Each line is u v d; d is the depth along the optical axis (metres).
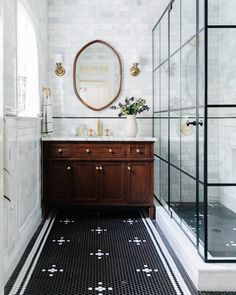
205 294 2.34
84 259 2.92
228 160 2.49
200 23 2.62
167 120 4.00
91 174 4.25
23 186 3.16
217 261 2.48
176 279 2.55
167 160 3.98
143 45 4.95
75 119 4.93
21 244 2.99
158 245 3.28
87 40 4.91
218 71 2.49
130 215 4.39
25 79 3.61
